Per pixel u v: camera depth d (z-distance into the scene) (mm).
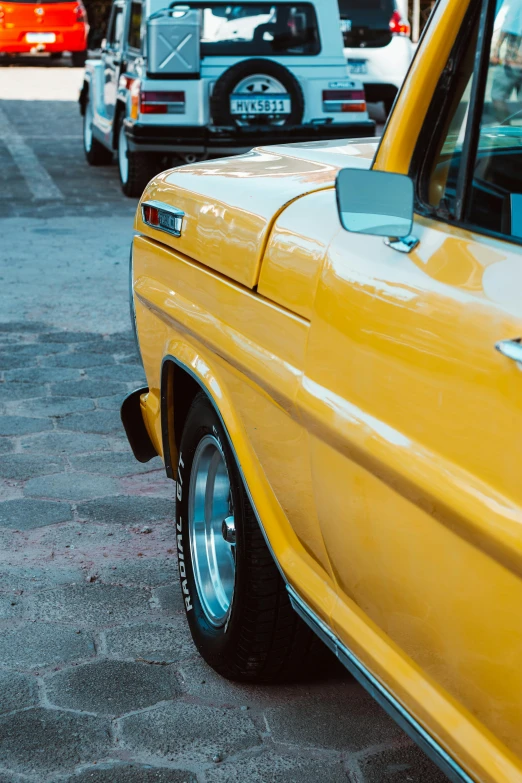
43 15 23094
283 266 2141
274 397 2160
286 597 2531
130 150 10180
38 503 3910
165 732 2564
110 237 8883
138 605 3191
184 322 2641
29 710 2643
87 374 5414
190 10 9594
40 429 4652
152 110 9648
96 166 12594
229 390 2457
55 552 3527
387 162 1959
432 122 1870
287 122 9766
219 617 2781
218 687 2766
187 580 2939
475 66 1771
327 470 1979
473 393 1514
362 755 2488
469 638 1593
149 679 2795
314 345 1988
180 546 3002
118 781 2375
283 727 2592
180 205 2785
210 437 2717
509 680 1502
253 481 2395
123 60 10648
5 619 3090
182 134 9688
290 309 2100
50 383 5258
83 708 2656
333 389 1911
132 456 4395
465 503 1507
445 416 1577
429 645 1738
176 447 3100
